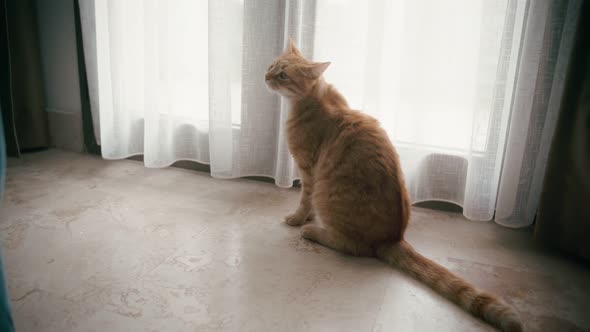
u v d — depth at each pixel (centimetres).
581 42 131
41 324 106
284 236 159
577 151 137
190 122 219
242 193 200
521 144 157
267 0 182
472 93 168
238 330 107
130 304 115
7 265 131
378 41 166
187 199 190
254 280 129
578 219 141
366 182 137
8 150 217
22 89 231
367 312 116
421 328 111
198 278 129
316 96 156
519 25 151
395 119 175
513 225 168
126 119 224
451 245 158
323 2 176
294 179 209
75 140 247
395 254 138
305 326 110
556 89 154
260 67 192
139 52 216
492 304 113
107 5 201
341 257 144
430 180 183
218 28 186
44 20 234
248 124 200
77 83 238
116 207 178
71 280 125
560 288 132
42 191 191
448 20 161
